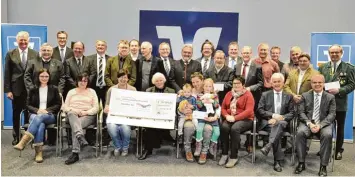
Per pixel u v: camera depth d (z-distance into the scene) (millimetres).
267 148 3949
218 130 4199
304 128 3951
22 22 6172
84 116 4262
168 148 4715
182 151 4582
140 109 4324
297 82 4477
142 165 4055
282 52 6172
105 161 4160
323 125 3902
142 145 4566
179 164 4117
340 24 6008
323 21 6035
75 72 4770
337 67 4324
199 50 6246
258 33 6164
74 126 4090
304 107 4117
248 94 4207
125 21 6211
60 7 6156
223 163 4109
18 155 4332
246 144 4773
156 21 6211
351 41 4965
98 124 4293
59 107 4367
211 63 4918
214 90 4445
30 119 4168
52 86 4336
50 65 4609
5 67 4664
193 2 6180
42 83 4289
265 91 4520
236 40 6195
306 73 4422
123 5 6184
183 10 6195
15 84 4684
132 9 6199
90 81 4773
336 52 4270
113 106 4344
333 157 4008
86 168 3922
